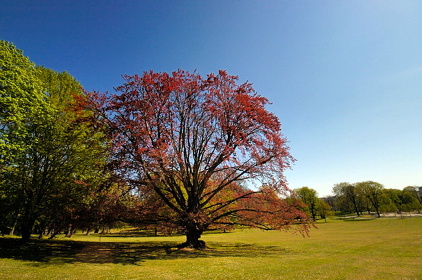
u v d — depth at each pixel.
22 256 13.70
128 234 48.59
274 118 20.47
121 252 17.16
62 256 14.53
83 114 19.91
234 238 34.00
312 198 81.62
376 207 88.88
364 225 54.53
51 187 19.48
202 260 14.17
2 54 16.62
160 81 19.03
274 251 18.98
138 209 18.70
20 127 16.64
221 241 28.70
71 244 20.45
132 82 18.98
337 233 37.47
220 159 19.70
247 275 10.48
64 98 22.20
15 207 17.72
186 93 20.75
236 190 22.20
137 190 18.20
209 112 20.59
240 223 21.09
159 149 16.27
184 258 14.95
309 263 13.44
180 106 20.75
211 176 21.56
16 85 16.55
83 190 19.56
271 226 20.84
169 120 19.50
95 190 18.88
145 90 19.27
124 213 17.83
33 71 19.22
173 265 12.67
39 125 19.00
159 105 18.52
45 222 22.56
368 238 28.05
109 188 18.81
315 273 10.87
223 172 21.02
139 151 16.16
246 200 21.69
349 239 27.52
